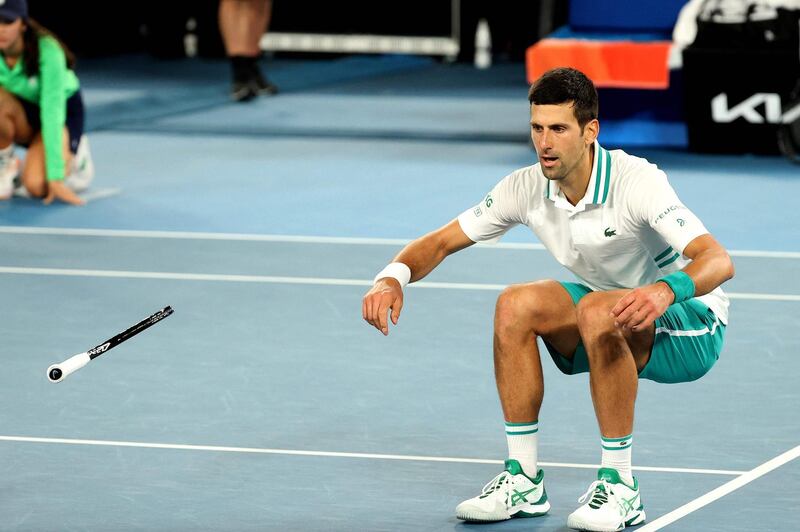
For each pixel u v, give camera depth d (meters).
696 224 14.59
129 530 15.24
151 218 33.28
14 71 33.72
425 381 20.84
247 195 36.22
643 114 42.16
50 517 15.63
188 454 17.75
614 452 15.00
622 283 15.70
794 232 31.20
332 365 21.67
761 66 39.75
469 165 40.56
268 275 27.58
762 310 24.61
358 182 38.03
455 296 25.84
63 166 34.59
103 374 21.22
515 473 15.39
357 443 18.14
